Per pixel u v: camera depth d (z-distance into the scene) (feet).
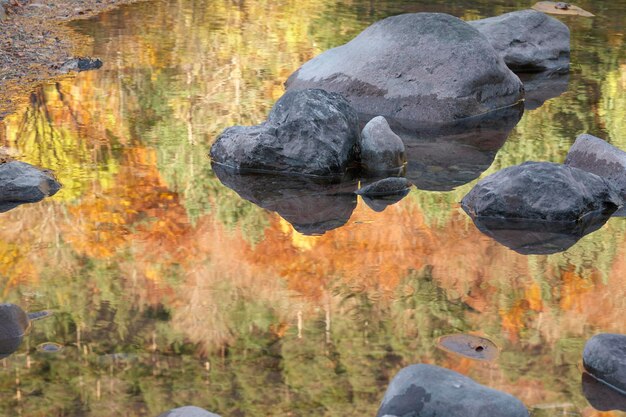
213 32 32.40
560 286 14.46
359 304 13.74
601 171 18.88
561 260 15.46
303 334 12.76
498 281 14.64
